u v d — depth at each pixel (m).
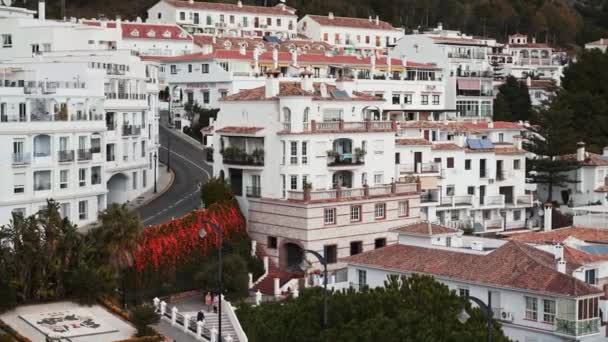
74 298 76.62
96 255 78.94
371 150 107.00
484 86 178.38
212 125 115.75
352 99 108.06
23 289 75.56
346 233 99.94
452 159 122.81
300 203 96.69
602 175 136.38
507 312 75.00
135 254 80.69
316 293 68.19
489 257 79.12
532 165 134.12
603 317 77.31
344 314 65.19
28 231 76.06
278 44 193.38
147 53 182.50
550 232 96.38
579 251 84.69
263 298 89.56
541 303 73.19
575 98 161.62
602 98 164.38
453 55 180.88
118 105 110.31
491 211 126.44
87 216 99.19
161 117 159.00
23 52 132.12
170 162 131.88
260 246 100.81
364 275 85.06
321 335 62.69
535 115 166.25
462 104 174.62
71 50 128.62
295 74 153.38
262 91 106.50
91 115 100.81
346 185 105.62
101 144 101.38
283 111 100.56
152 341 70.06
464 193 124.12
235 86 151.38
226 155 104.56
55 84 102.31
